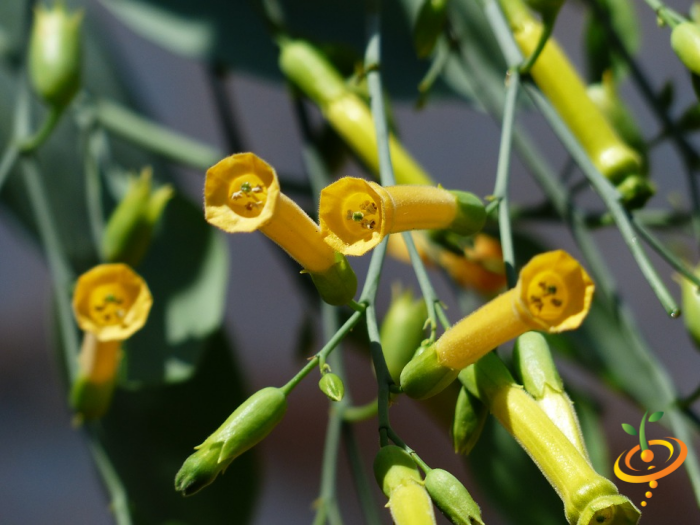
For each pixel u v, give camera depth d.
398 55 0.39
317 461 0.52
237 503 0.38
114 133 0.40
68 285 0.37
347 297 0.30
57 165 0.41
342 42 0.39
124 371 0.37
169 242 0.39
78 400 0.35
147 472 0.38
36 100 0.41
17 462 0.52
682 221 0.38
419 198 0.29
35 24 0.37
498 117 0.38
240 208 0.28
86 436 0.37
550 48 0.34
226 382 0.39
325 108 0.36
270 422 0.29
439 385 0.29
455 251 0.35
